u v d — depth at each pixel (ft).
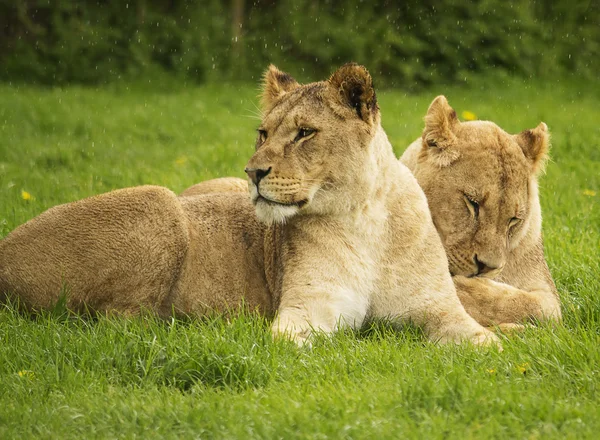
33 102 97.19
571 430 25.05
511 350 31.63
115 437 25.71
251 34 121.49
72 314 36.09
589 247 45.78
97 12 119.03
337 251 35.14
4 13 117.29
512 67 120.98
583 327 35.50
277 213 34.06
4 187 60.03
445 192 37.32
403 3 122.01
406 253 35.58
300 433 24.98
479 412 26.27
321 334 33.47
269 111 37.11
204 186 43.75
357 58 117.60
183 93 110.01
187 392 29.25
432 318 35.60
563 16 125.70
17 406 27.68
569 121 92.32
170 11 121.70
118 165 70.08
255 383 29.68
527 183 37.70
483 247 36.65
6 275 36.14
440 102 38.42
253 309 37.58
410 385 27.50
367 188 34.91
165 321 36.09
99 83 115.03
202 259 37.47
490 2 121.49
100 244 36.14
